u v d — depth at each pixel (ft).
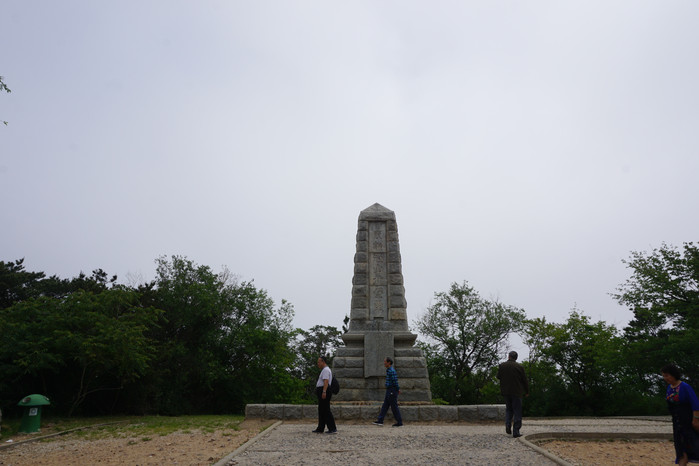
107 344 65.67
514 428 35.70
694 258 93.35
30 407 48.39
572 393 106.52
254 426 44.57
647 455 30.89
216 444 34.01
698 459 23.81
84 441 41.14
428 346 144.25
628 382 102.68
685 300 96.22
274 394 111.65
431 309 145.18
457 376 140.46
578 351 109.50
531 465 26.03
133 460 29.27
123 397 77.71
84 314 68.59
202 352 102.01
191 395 101.30
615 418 66.44
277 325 114.62
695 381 90.84
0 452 36.73
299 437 35.99
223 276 115.34
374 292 59.98
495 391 129.29
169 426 49.39
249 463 26.32
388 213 63.05
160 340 101.86
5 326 63.82
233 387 104.83
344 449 30.68
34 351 61.57
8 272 113.60
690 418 24.13
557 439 36.35
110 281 132.77
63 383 69.82
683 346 84.53
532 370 118.62
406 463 26.43
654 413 99.45
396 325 58.70
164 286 108.27
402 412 48.32
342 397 54.90
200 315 106.01
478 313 141.69
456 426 44.73
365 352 56.39
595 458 29.53
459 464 26.22
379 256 61.41
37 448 38.11
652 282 99.66
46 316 67.46
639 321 126.11
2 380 62.69
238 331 107.34
